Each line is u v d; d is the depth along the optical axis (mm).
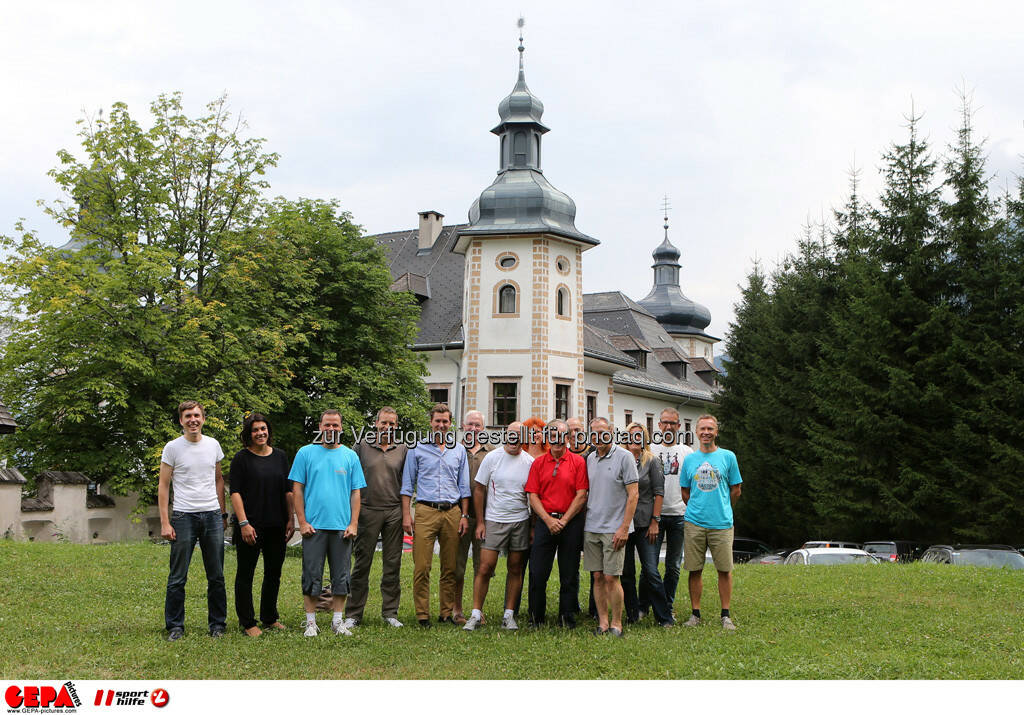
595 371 42906
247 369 26016
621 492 9758
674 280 82500
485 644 8961
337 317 30969
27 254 24328
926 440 25047
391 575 10344
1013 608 11508
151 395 24438
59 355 23844
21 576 12117
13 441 24031
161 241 26156
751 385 39062
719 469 10438
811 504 29875
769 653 8617
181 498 9203
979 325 24938
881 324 26047
